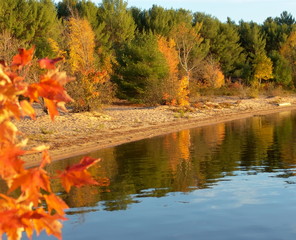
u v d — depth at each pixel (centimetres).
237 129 2636
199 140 2152
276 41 7762
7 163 116
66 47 4384
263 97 5453
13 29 4412
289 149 1789
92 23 5725
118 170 1389
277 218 853
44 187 122
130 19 6062
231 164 1480
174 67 5169
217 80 5847
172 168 1417
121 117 3117
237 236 749
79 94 2977
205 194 1061
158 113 3484
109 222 837
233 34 6981
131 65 4156
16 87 116
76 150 1844
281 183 1166
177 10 6662
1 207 119
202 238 748
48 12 4719
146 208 940
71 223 835
